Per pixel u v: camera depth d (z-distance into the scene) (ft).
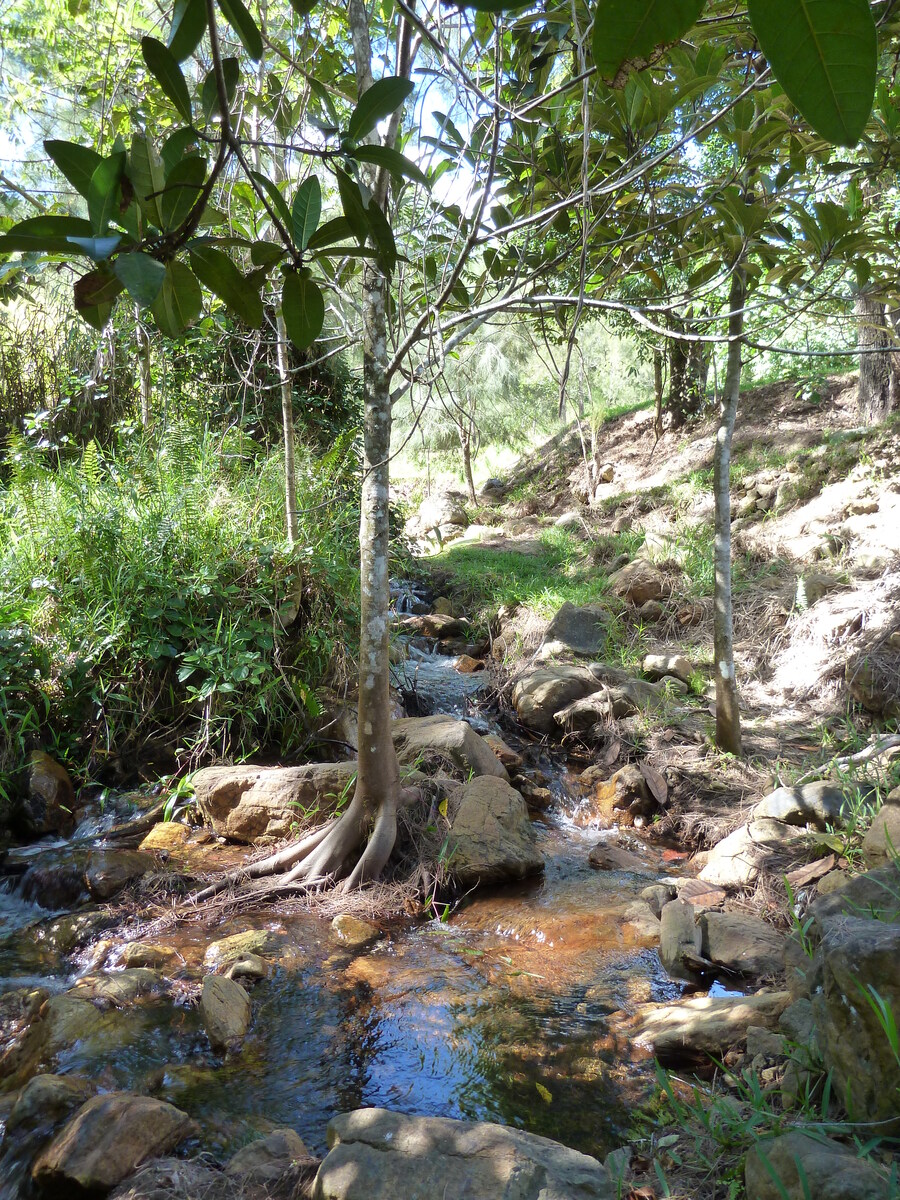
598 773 18.95
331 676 19.08
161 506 18.71
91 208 2.94
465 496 49.47
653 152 11.36
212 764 16.72
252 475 21.79
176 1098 8.93
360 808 13.85
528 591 29.30
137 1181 7.34
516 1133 7.36
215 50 3.15
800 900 12.07
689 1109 8.32
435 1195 6.67
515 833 14.82
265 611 18.39
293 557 18.56
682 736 19.20
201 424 24.44
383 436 12.73
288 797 14.93
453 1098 8.95
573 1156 7.13
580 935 12.44
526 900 13.70
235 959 11.55
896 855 9.27
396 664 23.27
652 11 2.29
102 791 16.47
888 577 22.15
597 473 43.34
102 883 13.26
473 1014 10.49
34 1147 8.11
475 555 35.55
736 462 35.09
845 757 16.57
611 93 9.13
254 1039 10.01
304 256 4.07
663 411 45.11
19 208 13.19
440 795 15.15
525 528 41.22
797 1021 8.75
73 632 16.89
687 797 16.99
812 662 21.34
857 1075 6.95
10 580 17.38
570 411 51.37
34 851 14.76
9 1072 9.50
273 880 13.73
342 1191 6.79
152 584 17.35
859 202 10.92
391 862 14.03
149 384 23.50
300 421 27.12
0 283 9.95
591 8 8.00
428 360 10.73
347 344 12.82
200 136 3.38
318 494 21.63
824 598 22.84
